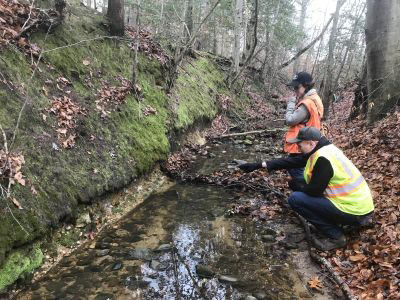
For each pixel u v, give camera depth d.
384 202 4.79
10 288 3.54
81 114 5.76
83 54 7.00
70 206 4.54
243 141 10.13
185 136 8.96
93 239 4.69
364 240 4.24
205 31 20.98
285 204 5.64
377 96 8.26
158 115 7.86
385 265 3.65
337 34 18.41
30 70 5.44
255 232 5.04
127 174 5.79
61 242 4.34
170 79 9.32
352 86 20.23
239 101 14.74
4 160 4.05
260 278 4.00
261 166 5.15
